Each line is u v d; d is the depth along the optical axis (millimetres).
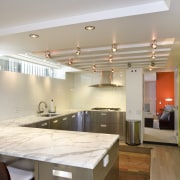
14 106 3756
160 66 5059
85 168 1327
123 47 3086
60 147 1702
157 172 3270
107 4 1703
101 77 6207
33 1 1649
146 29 2078
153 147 4828
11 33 2285
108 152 1737
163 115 7316
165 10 1614
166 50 3193
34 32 2227
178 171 3307
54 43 2697
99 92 6414
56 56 3830
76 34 2281
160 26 1991
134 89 5348
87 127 5898
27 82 4160
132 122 5059
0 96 3400
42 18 2031
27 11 1855
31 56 4078
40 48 3020
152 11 1648
